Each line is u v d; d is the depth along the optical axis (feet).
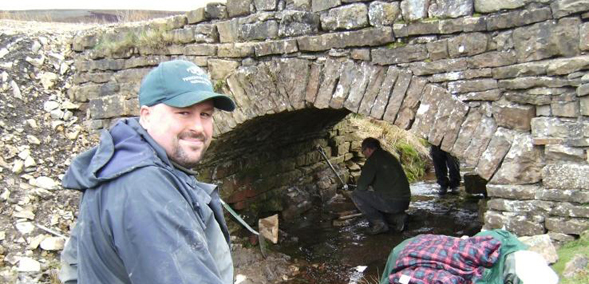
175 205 4.61
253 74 16.39
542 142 12.09
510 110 12.53
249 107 16.75
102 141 5.14
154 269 4.26
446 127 13.42
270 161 25.66
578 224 11.69
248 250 20.58
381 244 21.79
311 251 21.57
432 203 27.30
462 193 28.94
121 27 18.78
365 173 23.41
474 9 12.75
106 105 19.31
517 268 10.09
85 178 4.83
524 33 12.12
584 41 11.48
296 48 15.48
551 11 11.73
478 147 13.04
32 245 16.37
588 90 11.30
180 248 4.40
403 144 34.37
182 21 17.57
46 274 15.55
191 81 5.24
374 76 14.34
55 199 17.90
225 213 22.41
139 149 4.98
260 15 16.02
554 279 9.81
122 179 4.65
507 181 12.73
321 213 27.37
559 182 11.96
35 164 18.47
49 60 20.59
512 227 12.62
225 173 22.45
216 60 16.99
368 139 23.67
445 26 13.02
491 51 12.61
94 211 4.67
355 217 26.07
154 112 5.22
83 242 4.73
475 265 10.73
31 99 19.72
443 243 11.46
